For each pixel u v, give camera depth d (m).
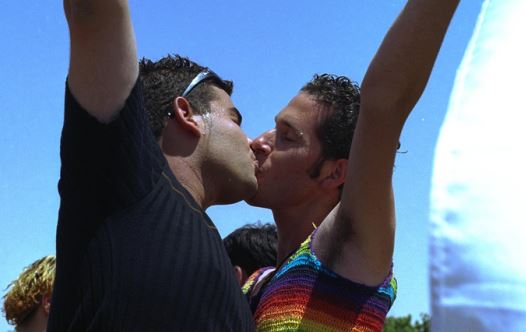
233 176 1.93
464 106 0.69
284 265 2.01
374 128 1.59
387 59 1.49
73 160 1.54
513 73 0.68
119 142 1.53
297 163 2.24
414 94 1.52
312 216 2.26
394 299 1.98
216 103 1.96
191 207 1.71
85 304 1.55
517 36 0.70
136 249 1.55
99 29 1.50
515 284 0.61
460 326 0.63
